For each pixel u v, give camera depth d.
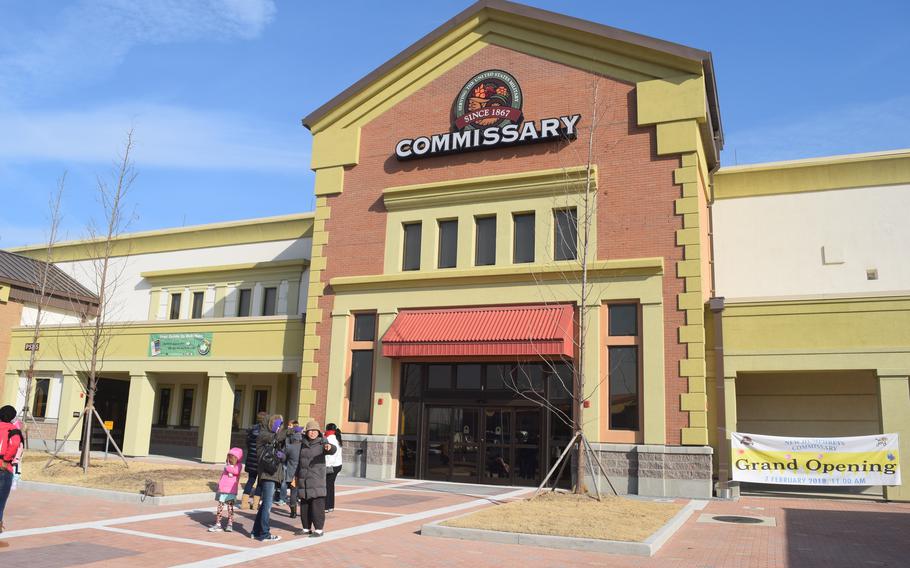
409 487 20.53
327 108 26.77
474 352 21.03
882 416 18.89
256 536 12.05
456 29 25.05
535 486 20.92
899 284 23.89
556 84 23.17
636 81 22.11
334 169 26.28
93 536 11.86
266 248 34.00
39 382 32.97
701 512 16.47
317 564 10.21
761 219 25.86
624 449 19.97
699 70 21.27
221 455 27.42
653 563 10.73
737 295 25.50
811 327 19.86
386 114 25.89
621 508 15.37
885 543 12.56
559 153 22.77
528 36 23.81
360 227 25.41
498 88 23.89
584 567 10.38
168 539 11.81
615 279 21.08
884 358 19.05
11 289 33.97
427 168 24.73
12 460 11.70
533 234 22.73
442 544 11.99
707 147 23.67
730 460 19.89
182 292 35.47
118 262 37.91
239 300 33.88
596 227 21.73
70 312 36.47
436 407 22.95
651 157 21.47
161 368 29.50
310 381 24.80
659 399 19.80
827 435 23.02
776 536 13.20
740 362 20.31
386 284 24.17
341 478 22.73
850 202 25.00
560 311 21.22
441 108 24.89
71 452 29.89
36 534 11.86
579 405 17.56
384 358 23.61
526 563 10.61
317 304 25.44
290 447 12.56
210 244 35.56
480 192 23.38
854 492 21.47
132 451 29.31
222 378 28.09
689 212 20.64
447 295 23.20
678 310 20.23
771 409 23.81
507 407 21.88
